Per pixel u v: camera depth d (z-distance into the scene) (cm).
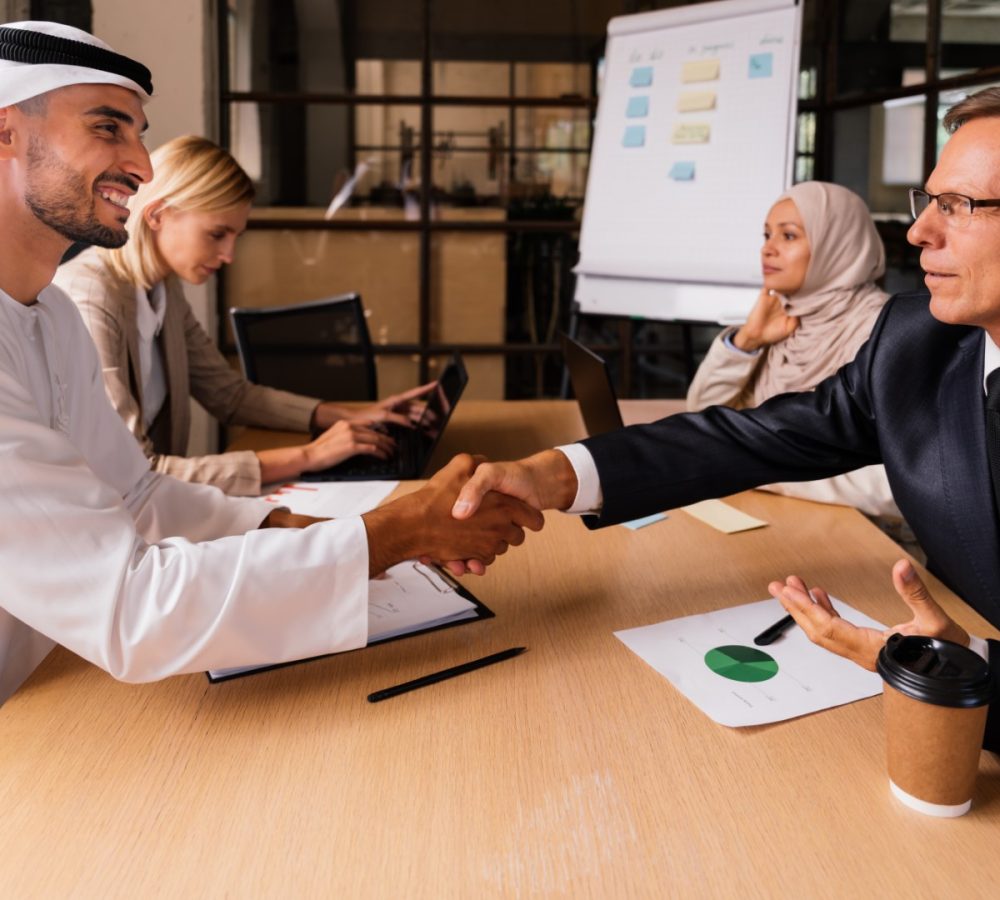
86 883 73
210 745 92
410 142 433
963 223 98
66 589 96
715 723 95
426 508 114
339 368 297
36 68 105
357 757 89
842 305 220
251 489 182
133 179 114
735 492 132
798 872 74
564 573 134
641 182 358
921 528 117
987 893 71
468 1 423
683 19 354
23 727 95
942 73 341
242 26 418
